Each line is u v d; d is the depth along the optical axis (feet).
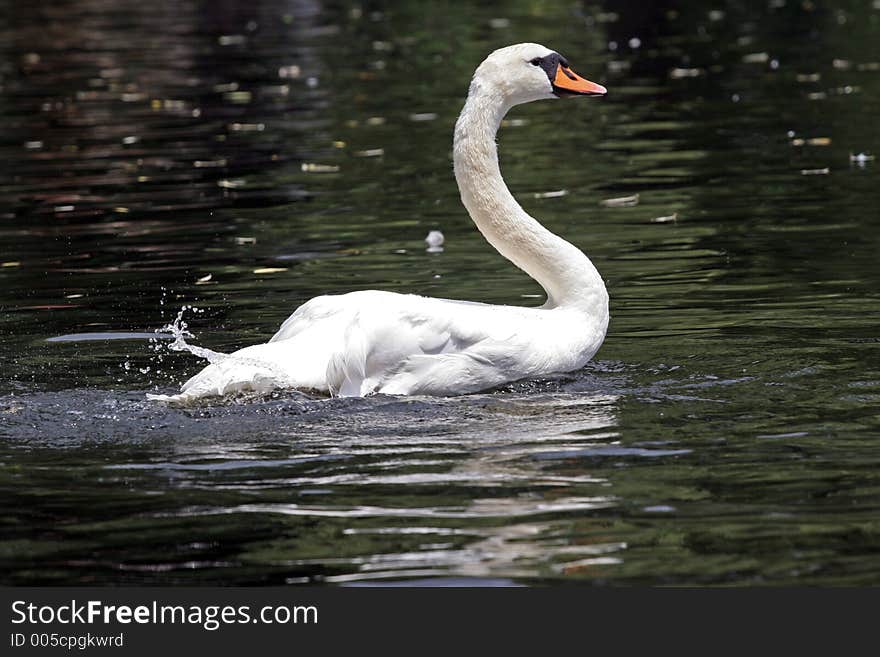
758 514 28.02
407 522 28.17
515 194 68.95
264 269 54.90
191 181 74.13
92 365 41.60
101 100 102.32
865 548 26.27
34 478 31.22
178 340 39.73
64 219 65.87
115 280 53.67
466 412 35.42
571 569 25.88
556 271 40.32
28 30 143.02
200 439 33.63
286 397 36.29
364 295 37.83
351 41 128.98
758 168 71.77
